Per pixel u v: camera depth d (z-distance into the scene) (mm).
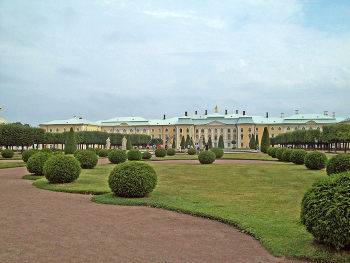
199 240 7363
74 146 42844
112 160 28703
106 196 12336
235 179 17453
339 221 6035
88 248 6715
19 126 61531
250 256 6449
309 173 19625
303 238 7270
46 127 113062
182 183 16047
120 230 8031
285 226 8203
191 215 9695
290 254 6438
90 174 19703
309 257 6281
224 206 10578
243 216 9227
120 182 11977
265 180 16969
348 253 6230
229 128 125500
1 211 10023
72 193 13562
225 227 8438
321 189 6594
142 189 11992
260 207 10438
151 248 6781
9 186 15336
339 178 6543
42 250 6570
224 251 6699
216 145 125812
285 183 15867
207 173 20469
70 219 9070
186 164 28500
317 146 92000
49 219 9047
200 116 132000
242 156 43312
